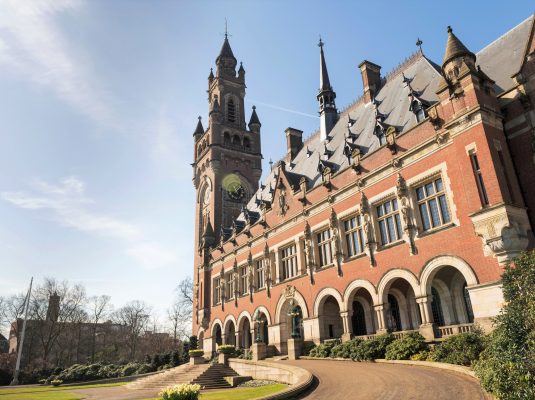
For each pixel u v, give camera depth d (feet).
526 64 74.43
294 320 122.52
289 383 75.77
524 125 73.10
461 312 83.97
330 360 87.97
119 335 330.34
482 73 76.89
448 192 77.00
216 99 225.97
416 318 93.09
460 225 73.61
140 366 185.26
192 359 130.31
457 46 80.74
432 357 66.54
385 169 92.07
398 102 106.01
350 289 96.17
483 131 71.46
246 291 147.33
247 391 72.59
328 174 109.91
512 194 68.80
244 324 151.23
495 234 66.08
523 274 44.91
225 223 194.49
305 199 118.52
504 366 36.81
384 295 87.40
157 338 339.98
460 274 85.25
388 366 69.51
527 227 67.36
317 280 108.06
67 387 154.71
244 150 215.31
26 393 125.39
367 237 93.15
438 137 80.12
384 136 98.63
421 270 79.36
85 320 295.89
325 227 109.40
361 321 106.52
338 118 146.20
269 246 134.10
